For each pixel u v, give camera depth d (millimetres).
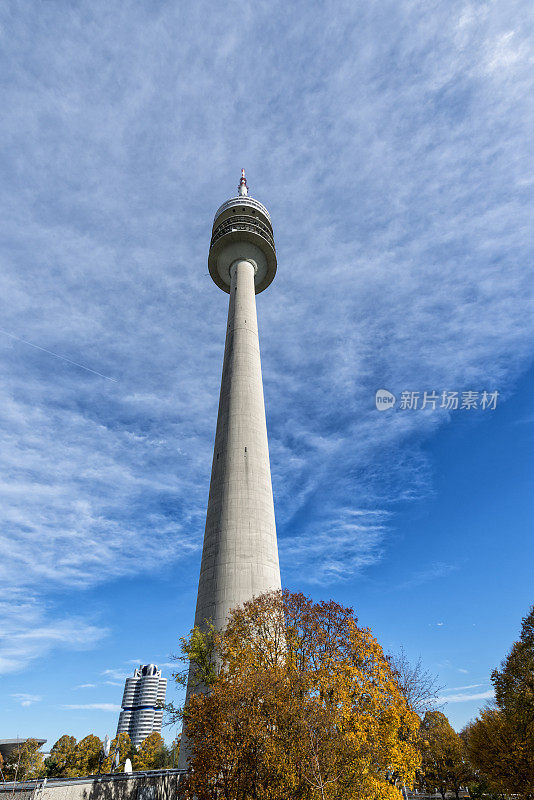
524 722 38062
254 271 69125
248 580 40688
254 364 57625
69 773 77812
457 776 60344
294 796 16469
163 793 28219
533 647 41625
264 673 20781
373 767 20672
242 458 48625
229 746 17719
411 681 39406
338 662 23859
